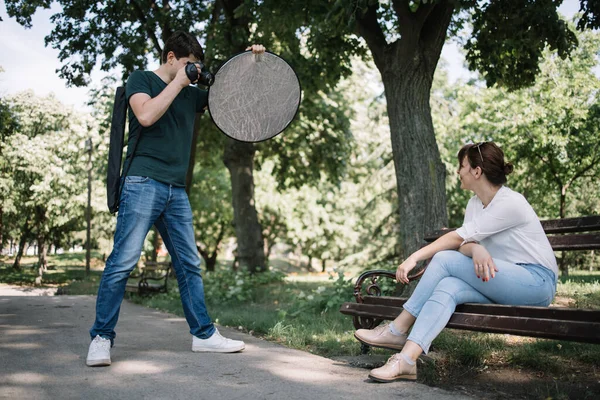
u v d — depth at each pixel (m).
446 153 21.42
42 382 2.79
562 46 8.13
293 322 5.55
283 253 50.69
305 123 17.28
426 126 7.56
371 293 3.74
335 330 4.95
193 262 3.68
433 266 3.00
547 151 16.91
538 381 3.02
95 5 11.79
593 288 7.19
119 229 3.34
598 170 17.61
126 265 3.31
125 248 3.32
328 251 34.66
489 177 3.07
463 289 2.91
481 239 2.98
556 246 3.34
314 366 3.27
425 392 2.66
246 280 10.45
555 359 3.50
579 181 20.00
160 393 2.61
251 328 5.19
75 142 24.59
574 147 16.62
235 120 3.79
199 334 3.66
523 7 7.94
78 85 12.57
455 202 21.17
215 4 12.31
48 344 3.87
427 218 7.37
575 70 16.44
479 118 18.08
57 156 25.14
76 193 25.20
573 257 20.86
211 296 9.39
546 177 17.84
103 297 3.25
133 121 3.46
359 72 20.05
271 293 10.76
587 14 8.02
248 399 2.52
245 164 16.14
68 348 3.71
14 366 3.14
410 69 7.57
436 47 7.66
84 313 6.15
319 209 31.72
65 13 11.78
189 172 12.22
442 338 3.93
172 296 9.58
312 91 12.58
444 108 25.52
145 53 12.94
